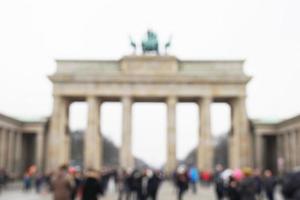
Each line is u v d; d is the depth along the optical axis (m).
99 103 130.12
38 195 76.81
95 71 126.62
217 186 47.91
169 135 123.56
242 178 32.19
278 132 131.25
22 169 138.50
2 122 114.88
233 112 130.12
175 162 122.31
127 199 57.31
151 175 51.56
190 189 93.69
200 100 127.25
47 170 122.44
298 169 15.55
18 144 129.88
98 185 31.08
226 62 127.38
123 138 123.50
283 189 15.56
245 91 125.25
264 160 141.38
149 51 130.62
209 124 123.81
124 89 125.50
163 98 129.25
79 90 125.56
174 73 125.00
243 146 123.81
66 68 127.50
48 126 133.75
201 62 127.69
